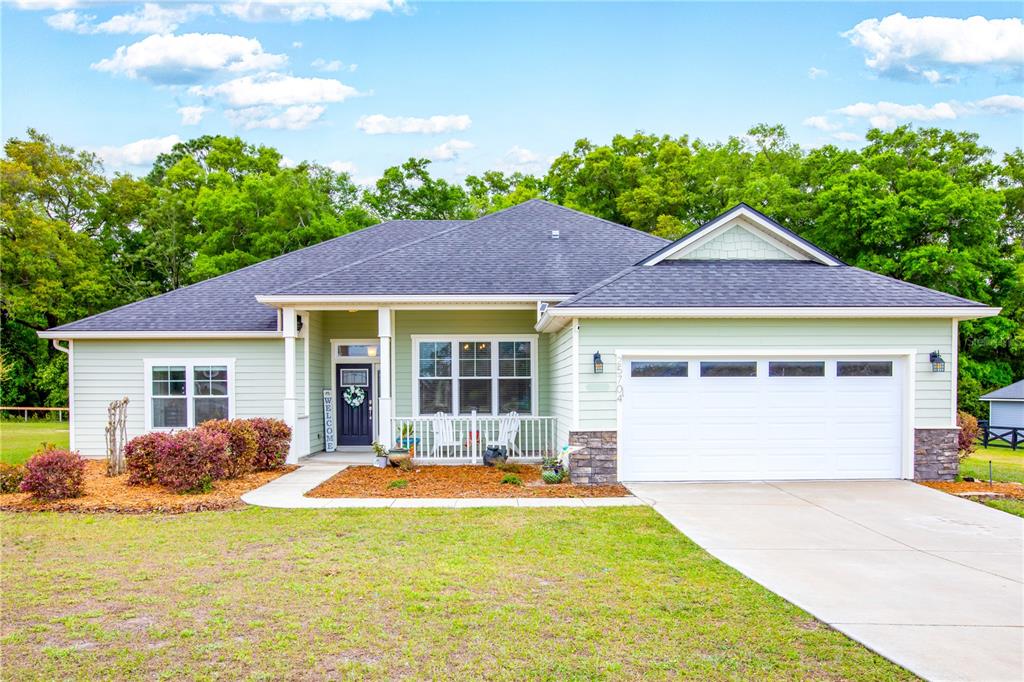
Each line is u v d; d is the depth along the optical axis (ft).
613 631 18.44
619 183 134.51
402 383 57.00
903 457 43.19
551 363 54.49
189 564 24.81
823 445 43.11
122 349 55.88
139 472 41.16
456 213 143.54
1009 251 117.60
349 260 65.26
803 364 43.14
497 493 39.22
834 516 33.17
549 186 150.82
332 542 28.04
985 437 88.58
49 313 123.24
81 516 33.42
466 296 49.16
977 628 18.84
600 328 42.42
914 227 100.42
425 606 20.26
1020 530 30.58
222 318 56.65
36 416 121.90
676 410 42.80
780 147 135.85
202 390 55.88
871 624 19.04
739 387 42.96
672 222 115.34
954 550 27.20
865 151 117.91
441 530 30.14
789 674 15.94
